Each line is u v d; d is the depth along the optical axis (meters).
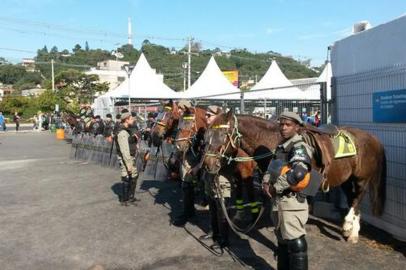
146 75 22.89
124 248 6.80
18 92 114.56
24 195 11.09
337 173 6.26
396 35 6.79
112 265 6.11
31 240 7.32
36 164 17.52
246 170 6.64
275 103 16.27
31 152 22.92
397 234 6.85
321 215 8.05
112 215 8.84
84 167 16.19
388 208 7.05
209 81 23.31
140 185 11.92
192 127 7.36
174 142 7.84
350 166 6.41
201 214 8.70
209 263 6.02
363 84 7.62
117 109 21.27
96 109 25.62
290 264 4.73
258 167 6.57
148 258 6.33
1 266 6.15
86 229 7.89
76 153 19.16
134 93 22.08
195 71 77.94
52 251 6.75
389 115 6.98
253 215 6.88
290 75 81.88
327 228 7.38
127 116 9.71
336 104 8.42
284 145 4.66
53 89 66.75
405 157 6.67
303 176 4.39
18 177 14.15
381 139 7.23
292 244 4.67
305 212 4.66
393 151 6.95
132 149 9.73
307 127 6.05
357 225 6.73
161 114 9.38
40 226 8.16
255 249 6.51
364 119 7.64
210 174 6.20
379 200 6.81
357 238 6.70
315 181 4.60
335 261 5.95
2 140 33.16
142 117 18.42
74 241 7.22
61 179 13.53
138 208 9.38
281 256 5.05
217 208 6.52
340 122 8.32
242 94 10.77
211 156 5.79
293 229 4.65
